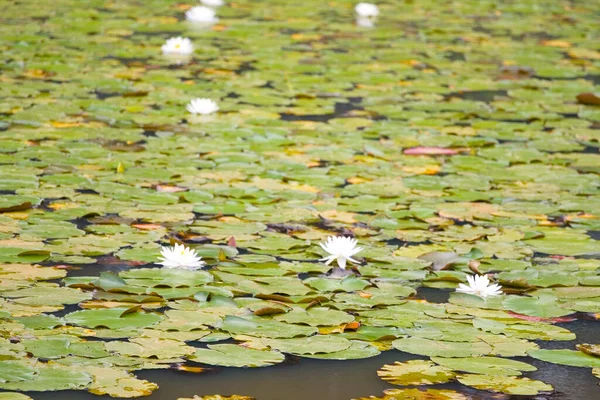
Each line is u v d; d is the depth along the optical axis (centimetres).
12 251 635
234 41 1378
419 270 644
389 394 478
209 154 880
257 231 699
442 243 694
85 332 526
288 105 1057
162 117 984
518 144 948
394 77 1205
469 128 996
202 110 1002
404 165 873
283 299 580
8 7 1572
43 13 1527
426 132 977
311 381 498
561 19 1684
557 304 596
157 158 859
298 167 853
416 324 560
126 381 474
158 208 735
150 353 503
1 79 1103
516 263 659
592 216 755
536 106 1091
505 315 579
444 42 1437
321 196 784
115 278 596
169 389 480
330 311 570
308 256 658
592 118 1047
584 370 521
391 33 1491
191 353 506
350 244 643
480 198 789
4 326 526
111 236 674
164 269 625
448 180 835
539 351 531
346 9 1716
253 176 824
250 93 1096
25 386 458
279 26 1508
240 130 956
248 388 487
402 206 767
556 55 1372
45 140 891
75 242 660
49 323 534
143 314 552
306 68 1230
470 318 573
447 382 493
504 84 1188
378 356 529
